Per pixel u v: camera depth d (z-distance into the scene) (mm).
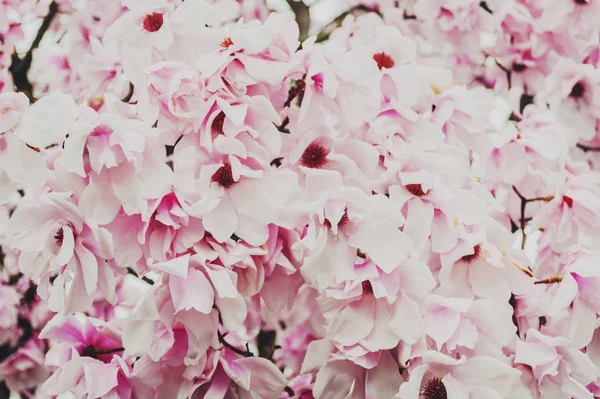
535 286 1974
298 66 1847
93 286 1775
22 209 1795
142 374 1858
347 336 1824
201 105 1787
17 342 2631
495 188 2291
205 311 1752
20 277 2674
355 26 2891
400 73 2023
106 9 2555
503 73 2781
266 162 1816
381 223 1799
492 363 1777
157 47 1824
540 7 2594
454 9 2586
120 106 1825
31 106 1764
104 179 1776
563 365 1887
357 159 1910
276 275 1885
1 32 2625
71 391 1926
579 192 2129
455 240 1905
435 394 1803
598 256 1933
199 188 1778
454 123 2064
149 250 1810
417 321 1792
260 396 1903
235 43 1800
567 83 2482
